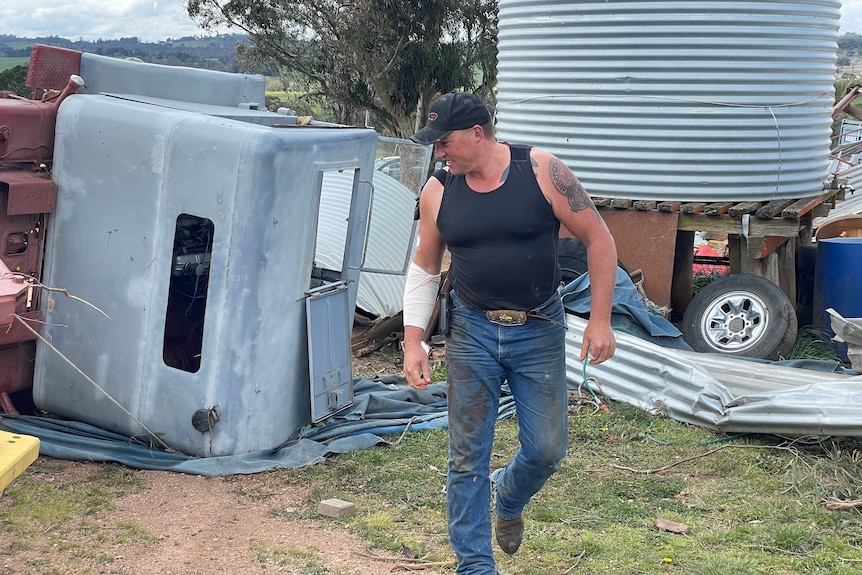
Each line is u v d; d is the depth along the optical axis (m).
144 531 4.31
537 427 3.53
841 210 13.78
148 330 5.30
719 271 11.93
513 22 9.54
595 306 3.43
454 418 3.54
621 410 6.54
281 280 5.27
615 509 4.77
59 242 5.52
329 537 4.32
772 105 8.82
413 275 3.64
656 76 8.77
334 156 5.54
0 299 3.01
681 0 8.59
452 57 22.84
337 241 6.97
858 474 5.23
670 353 6.57
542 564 4.05
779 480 5.24
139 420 5.38
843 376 6.74
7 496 4.64
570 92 9.16
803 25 8.79
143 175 5.23
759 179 8.93
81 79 5.66
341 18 22.41
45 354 5.67
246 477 5.07
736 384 6.74
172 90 6.40
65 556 4.00
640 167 8.97
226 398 5.20
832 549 4.29
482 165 3.34
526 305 3.45
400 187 8.30
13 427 5.53
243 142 4.98
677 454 5.72
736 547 4.30
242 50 23.92
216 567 3.96
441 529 4.44
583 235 3.42
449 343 3.55
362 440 5.66
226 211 5.04
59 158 5.48
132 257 5.31
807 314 9.45
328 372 5.71
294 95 25.92
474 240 3.38
